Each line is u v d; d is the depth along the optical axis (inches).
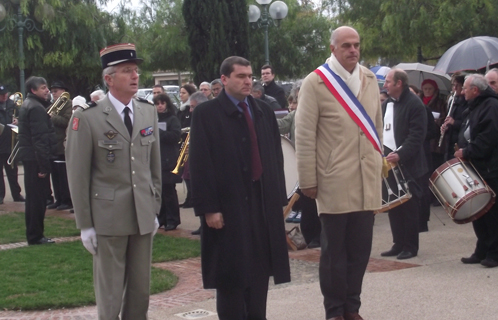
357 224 195.6
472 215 261.7
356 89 195.0
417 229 288.8
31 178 332.5
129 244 181.3
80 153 173.5
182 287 252.4
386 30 647.1
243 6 575.5
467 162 266.5
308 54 959.0
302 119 195.2
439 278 248.8
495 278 245.4
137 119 180.4
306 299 229.0
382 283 244.4
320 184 195.3
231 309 180.2
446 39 635.5
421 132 279.7
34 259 298.7
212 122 178.2
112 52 176.2
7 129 498.0
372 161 194.2
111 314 175.2
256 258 180.2
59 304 227.6
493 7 593.3
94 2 862.5
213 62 564.7
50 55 805.2
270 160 182.4
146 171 181.3
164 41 937.5
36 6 786.2
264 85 418.6
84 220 174.6
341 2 738.2
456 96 357.7
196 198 176.4
